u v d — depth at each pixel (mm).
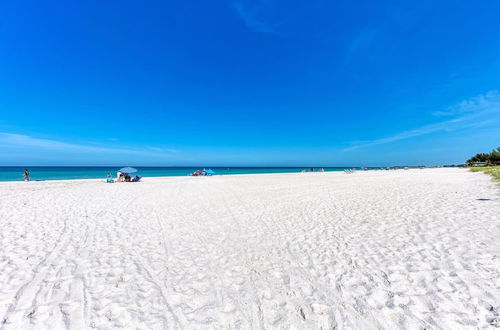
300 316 2730
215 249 4797
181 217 7422
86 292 3260
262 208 8727
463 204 7801
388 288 3199
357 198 10289
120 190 14297
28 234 5621
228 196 11797
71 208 8555
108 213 7855
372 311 2764
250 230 6031
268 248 4801
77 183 20125
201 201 10328
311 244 4934
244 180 23359
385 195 10820
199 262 4203
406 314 2672
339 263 4016
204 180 23906
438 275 3424
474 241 4531
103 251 4680
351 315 2715
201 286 3416
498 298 2814
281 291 3248
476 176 20547
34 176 35344
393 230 5543
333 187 15148
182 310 2883
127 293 3242
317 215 7395
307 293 3182
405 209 7605
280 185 17266
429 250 4277
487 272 3402
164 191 13883
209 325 2615
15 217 7172
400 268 3713
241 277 3656
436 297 2930
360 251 4457
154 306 2961
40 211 8008
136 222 6805
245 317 2738
